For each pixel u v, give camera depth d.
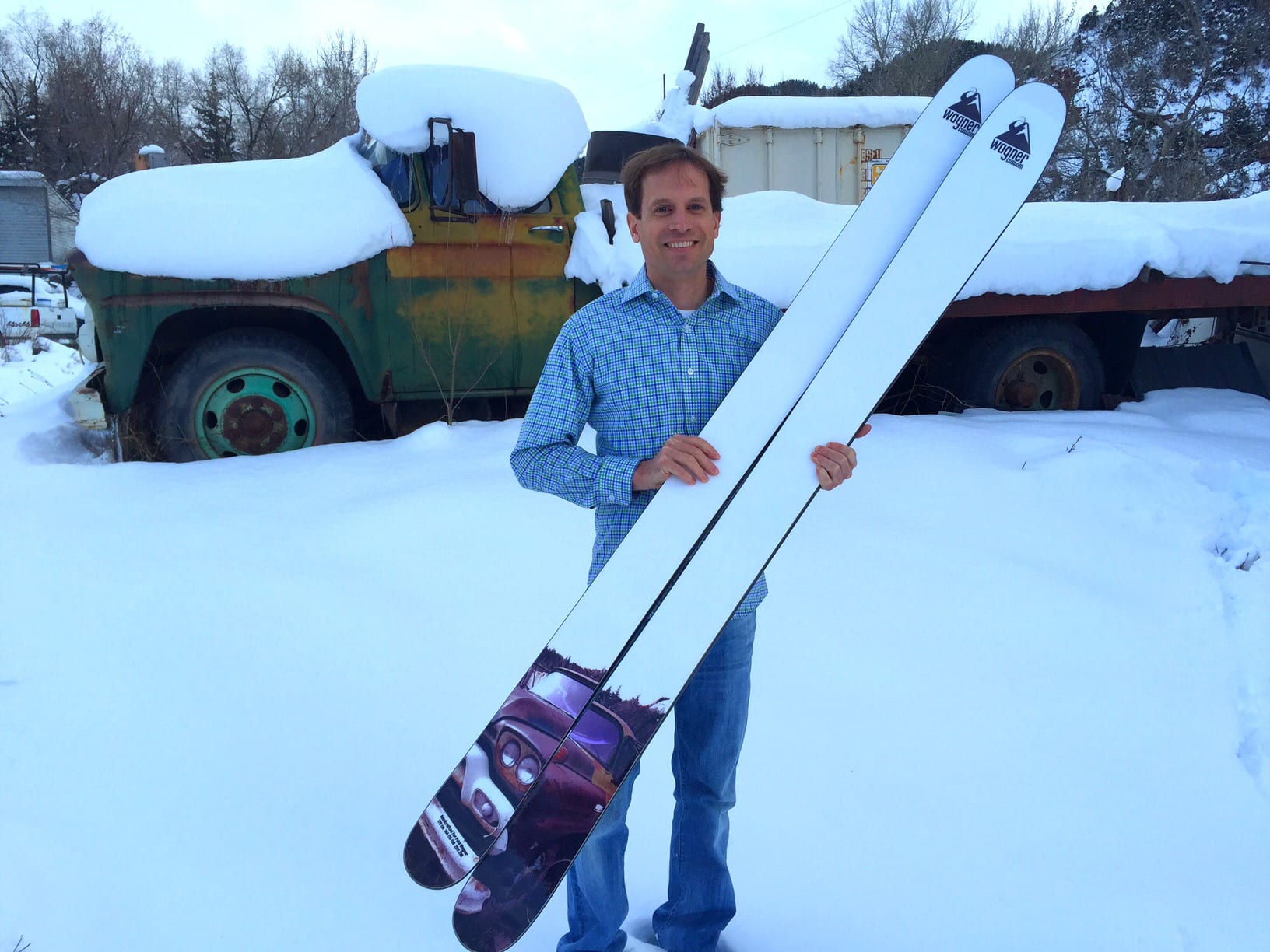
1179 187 19.61
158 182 4.32
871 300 1.52
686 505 1.44
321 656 2.52
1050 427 4.30
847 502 3.54
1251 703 2.48
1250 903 1.84
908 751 2.23
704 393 1.52
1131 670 2.62
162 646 2.55
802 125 7.29
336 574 2.96
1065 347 4.94
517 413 5.05
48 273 15.12
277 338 4.38
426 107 4.33
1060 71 23.27
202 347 4.28
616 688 1.40
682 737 1.60
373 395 4.52
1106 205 5.07
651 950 1.65
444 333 4.53
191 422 4.30
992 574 3.03
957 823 2.01
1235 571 3.04
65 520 3.45
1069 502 3.57
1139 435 4.14
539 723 1.42
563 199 4.67
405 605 2.78
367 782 2.05
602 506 1.55
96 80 38.31
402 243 4.37
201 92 39.28
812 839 1.93
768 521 1.43
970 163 1.58
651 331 1.49
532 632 2.65
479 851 1.37
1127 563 3.19
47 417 4.90
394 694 2.36
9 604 2.79
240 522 3.41
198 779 2.03
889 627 2.74
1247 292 4.71
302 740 2.18
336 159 4.62
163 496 3.71
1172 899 1.84
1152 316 5.32
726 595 1.41
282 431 4.45
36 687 2.36
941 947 1.68
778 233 4.82
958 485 3.68
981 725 2.34
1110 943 1.71
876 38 29.45
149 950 1.58
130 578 2.94
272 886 1.74
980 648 2.66
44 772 2.03
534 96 4.50
